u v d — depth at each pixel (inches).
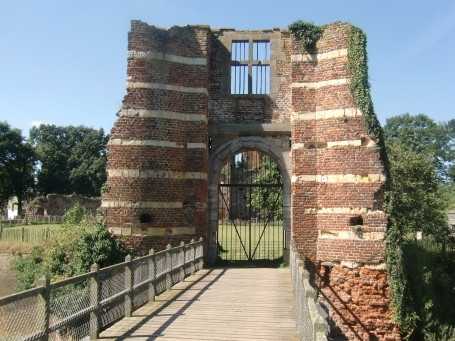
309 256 722.2
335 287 693.3
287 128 818.8
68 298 333.4
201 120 787.4
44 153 2824.8
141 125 751.1
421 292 730.2
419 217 1211.9
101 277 382.3
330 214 708.0
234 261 865.5
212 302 518.0
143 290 499.8
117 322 425.7
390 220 679.7
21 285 767.7
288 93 837.8
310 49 750.5
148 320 435.5
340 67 719.7
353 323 675.4
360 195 688.4
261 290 589.6
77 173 2810.0
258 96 840.3
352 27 715.4
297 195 733.9
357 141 697.6
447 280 993.5
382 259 671.8
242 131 824.3
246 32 851.4
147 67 761.0
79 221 797.9
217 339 383.2
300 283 372.8
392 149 1274.6
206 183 796.0
